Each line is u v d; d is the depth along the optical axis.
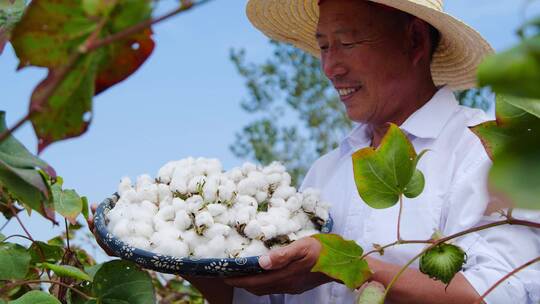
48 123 0.60
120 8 0.53
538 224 0.80
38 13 0.55
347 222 1.75
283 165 1.59
